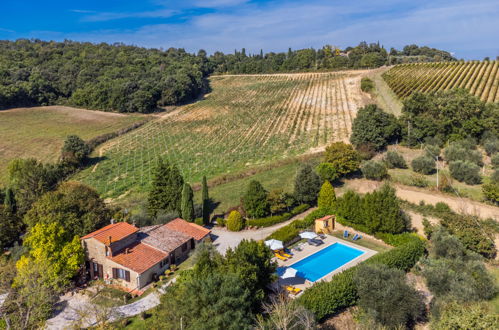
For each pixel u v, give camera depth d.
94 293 30.53
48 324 26.78
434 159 49.62
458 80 88.94
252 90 134.00
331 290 24.20
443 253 30.38
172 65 151.50
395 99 87.44
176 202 44.12
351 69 149.88
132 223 41.22
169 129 96.50
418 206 38.38
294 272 28.06
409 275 29.39
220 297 19.95
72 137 73.12
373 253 33.66
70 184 42.28
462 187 42.44
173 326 20.20
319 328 23.62
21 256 32.62
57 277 29.16
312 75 145.25
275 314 20.83
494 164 48.44
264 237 38.59
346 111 91.31
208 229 41.09
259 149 73.94
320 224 39.09
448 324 20.59
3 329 25.55
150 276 31.78
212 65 187.25
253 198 41.50
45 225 32.97
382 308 23.05
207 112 110.00
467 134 58.47
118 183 62.69
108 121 102.88
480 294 25.17
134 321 26.19
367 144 58.56
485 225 33.03
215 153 75.06
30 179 51.59
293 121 90.50
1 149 78.56
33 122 98.81
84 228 36.62
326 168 46.41
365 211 36.84
